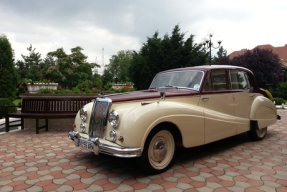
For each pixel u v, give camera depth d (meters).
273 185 2.75
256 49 35.00
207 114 3.71
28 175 3.10
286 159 3.74
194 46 24.06
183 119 3.31
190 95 3.69
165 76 4.62
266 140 5.13
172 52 22.75
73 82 16.92
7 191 2.62
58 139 5.17
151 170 3.04
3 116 8.41
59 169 3.32
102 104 3.18
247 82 4.86
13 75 15.65
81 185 2.77
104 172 3.21
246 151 4.23
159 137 3.19
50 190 2.64
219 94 4.10
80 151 4.25
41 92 6.34
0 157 3.88
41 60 49.47
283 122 7.87
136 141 2.78
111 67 60.00
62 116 5.66
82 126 3.52
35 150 4.30
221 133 3.96
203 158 3.83
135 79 24.47
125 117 2.89
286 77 38.31
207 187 2.70
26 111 6.02
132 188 2.69
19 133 5.82
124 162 3.65
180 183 2.82
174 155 3.35
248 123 4.63
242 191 2.60
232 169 3.29
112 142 2.94
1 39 15.31
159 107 3.11
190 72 4.21
